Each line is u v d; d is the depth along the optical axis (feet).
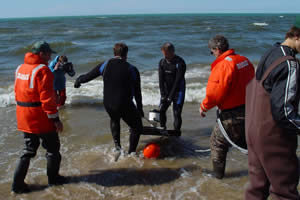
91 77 12.37
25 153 9.87
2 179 11.10
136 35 83.66
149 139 15.23
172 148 14.08
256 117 6.62
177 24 159.33
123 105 11.74
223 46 9.60
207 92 9.39
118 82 11.66
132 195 10.07
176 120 14.67
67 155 13.19
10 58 44.37
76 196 10.00
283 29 114.93
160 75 14.65
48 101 9.05
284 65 6.04
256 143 6.72
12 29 125.70
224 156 10.62
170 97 13.93
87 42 65.51
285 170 6.64
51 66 19.58
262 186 7.18
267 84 6.39
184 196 9.98
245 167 11.99
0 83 27.40
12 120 18.10
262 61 6.77
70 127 16.94
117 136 13.11
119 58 11.98
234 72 9.05
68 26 149.18
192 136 15.65
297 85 6.00
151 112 14.11
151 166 12.18
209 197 9.89
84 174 11.50
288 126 6.03
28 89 9.09
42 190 10.36
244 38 74.95
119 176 11.35
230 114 9.46
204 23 172.14
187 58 44.37
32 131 9.43
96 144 14.47
